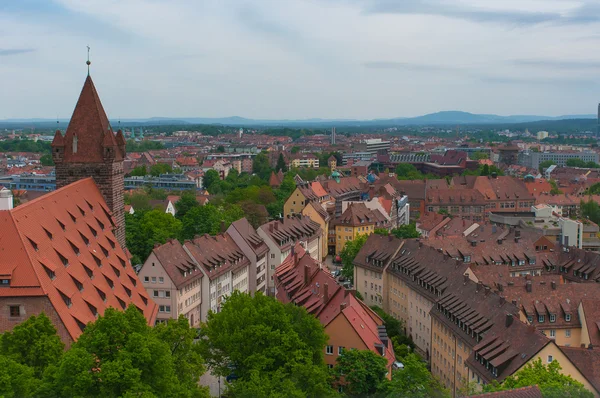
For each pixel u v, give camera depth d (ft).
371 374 263.29
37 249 246.27
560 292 343.46
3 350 205.36
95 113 369.50
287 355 261.65
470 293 347.77
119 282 304.30
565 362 263.70
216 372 279.08
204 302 444.55
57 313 231.09
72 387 182.39
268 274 548.72
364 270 498.28
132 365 192.75
